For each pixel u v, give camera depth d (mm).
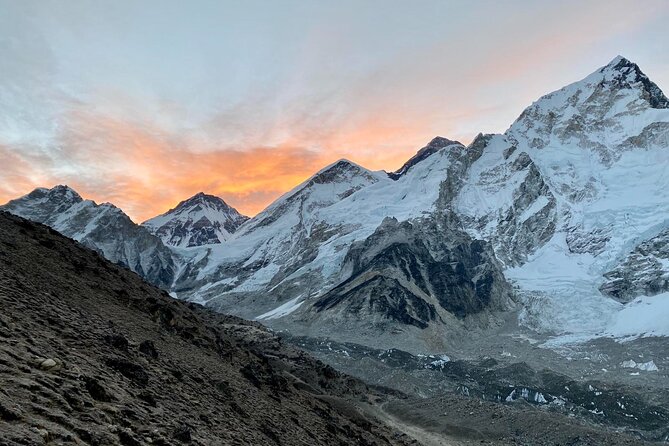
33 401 12398
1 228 39312
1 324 17797
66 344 20266
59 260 39312
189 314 55812
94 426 12906
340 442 40625
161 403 20297
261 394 39688
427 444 86688
